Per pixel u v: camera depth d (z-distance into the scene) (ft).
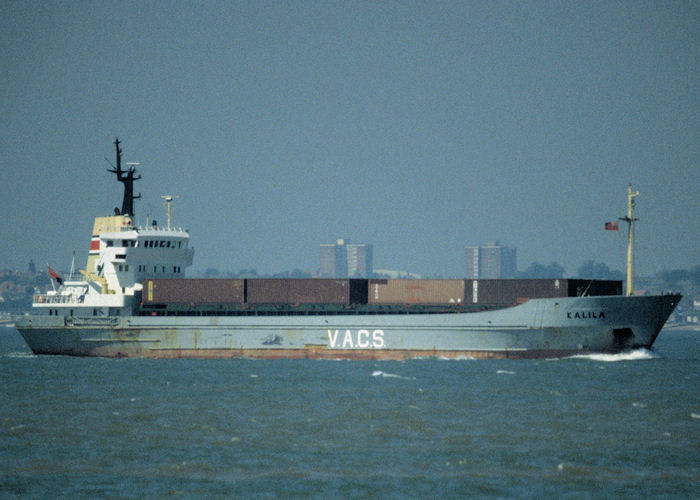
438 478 590.14
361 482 581.53
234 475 596.70
